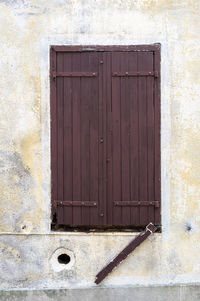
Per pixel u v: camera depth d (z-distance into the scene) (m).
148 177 5.62
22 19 5.58
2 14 5.58
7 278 5.72
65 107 5.61
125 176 5.63
